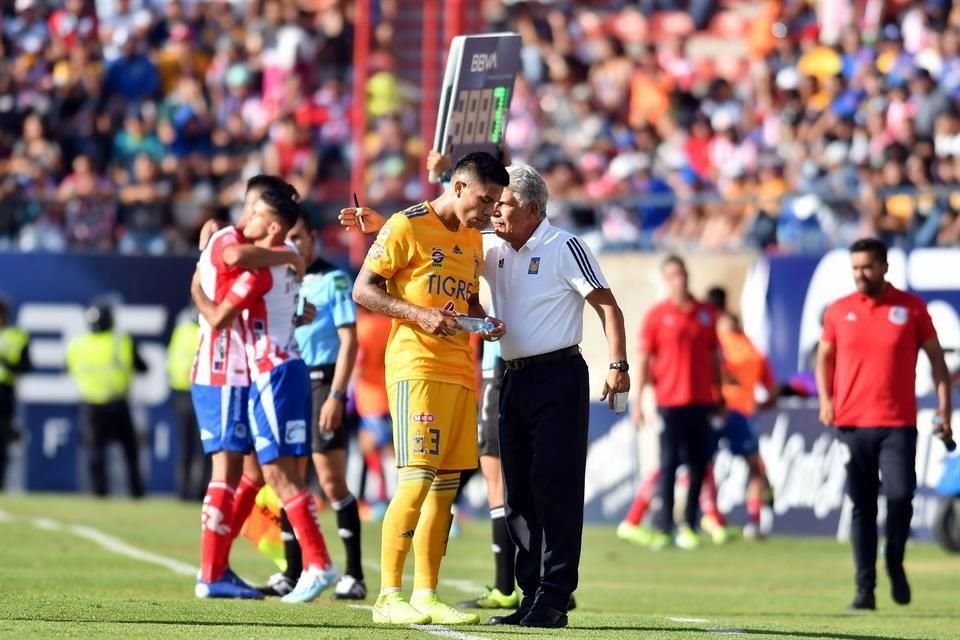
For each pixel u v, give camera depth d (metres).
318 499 68.50
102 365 71.75
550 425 27.94
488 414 33.88
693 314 57.22
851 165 78.31
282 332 33.16
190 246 79.31
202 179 85.31
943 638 28.86
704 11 94.75
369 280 27.28
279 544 35.91
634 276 70.00
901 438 37.56
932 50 85.06
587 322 69.94
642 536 59.66
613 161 84.50
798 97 84.69
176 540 52.25
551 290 28.03
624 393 27.84
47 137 87.25
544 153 86.12
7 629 25.12
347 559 35.47
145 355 73.75
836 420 38.16
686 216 78.00
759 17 90.44
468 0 92.56
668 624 29.44
